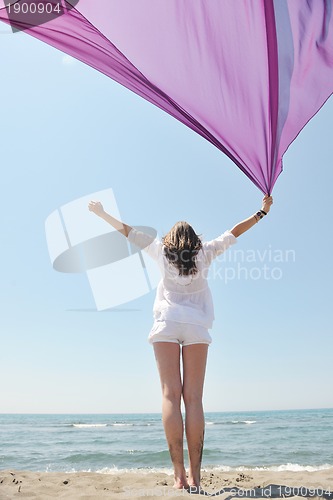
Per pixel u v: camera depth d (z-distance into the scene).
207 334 2.89
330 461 10.03
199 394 2.85
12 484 3.37
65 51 3.42
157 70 3.40
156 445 15.78
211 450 12.87
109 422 38.56
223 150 3.42
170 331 2.85
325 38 3.50
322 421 33.69
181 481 2.72
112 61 3.42
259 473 4.25
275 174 3.33
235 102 3.39
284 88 3.42
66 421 42.53
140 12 3.38
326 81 3.45
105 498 2.60
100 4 3.32
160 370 2.86
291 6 3.49
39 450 14.09
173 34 3.40
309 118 3.41
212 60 3.41
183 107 3.41
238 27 3.44
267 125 3.38
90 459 10.90
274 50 3.44
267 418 42.50
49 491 3.08
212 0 3.44
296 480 3.57
